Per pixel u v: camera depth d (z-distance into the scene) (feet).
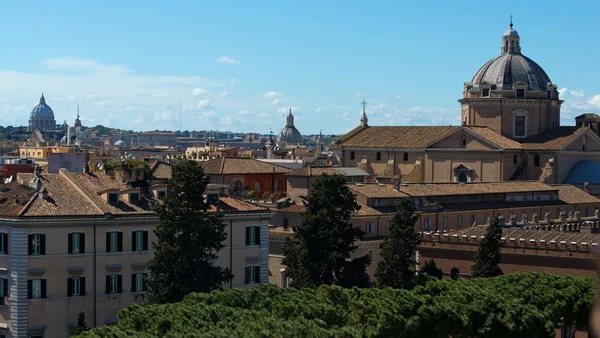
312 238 428.15
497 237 460.55
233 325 302.04
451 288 381.19
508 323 354.33
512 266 479.41
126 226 404.36
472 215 604.08
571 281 399.85
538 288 390.63
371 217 537.65
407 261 447.83
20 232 379.55
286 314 321.73
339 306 329.93
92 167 551.59
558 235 486.38
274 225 549.13
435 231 540.11
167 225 381.40
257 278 443.32
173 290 374.22
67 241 389.60
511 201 642.22
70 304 389.39
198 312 312.50
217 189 441.68
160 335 295.89
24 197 396.16
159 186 428.15
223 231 402.31
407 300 342.44
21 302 380.17
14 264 380.37
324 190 433.07
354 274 433.89
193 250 382.22
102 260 397.60
